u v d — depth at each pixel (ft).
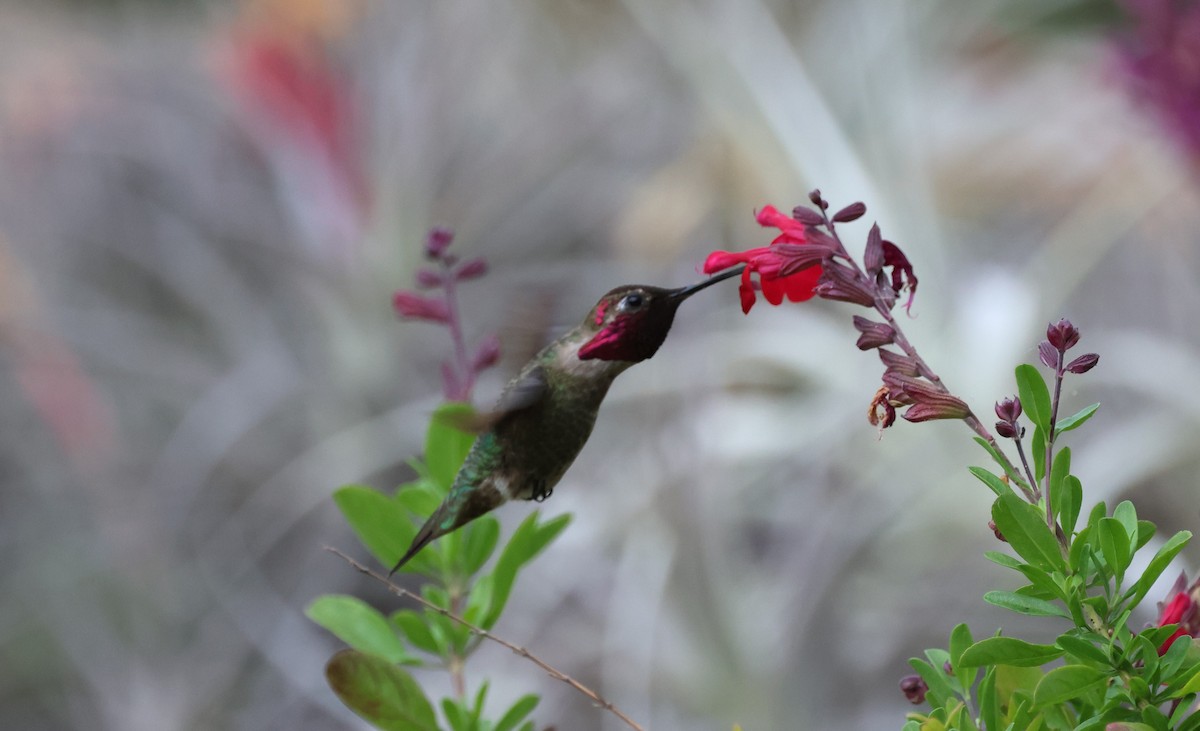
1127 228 13.08
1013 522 7.06
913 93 14.08
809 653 11.17
